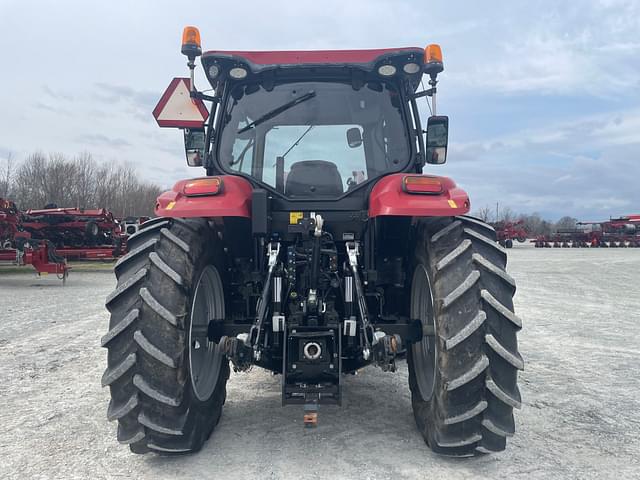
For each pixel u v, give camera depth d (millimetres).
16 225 12898
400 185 2789
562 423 3355
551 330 6582
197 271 2809
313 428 3242
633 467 2719
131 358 2520
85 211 14984
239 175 3383
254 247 3221
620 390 4066
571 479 2574
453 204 2686
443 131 3484
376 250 3387
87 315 7656
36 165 45094
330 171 3375
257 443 3004
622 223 39719
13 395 3943
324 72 3449
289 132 3438
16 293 10320
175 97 5688
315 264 2846
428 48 3252
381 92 3467
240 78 3436
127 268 2750
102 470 2670
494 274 2605
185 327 2635
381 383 4285
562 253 28922
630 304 8961
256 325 2803
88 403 3754
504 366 2531
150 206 53594
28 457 2830
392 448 2924
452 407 2541
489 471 2643
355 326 2867
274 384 4250
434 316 2686
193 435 2742
